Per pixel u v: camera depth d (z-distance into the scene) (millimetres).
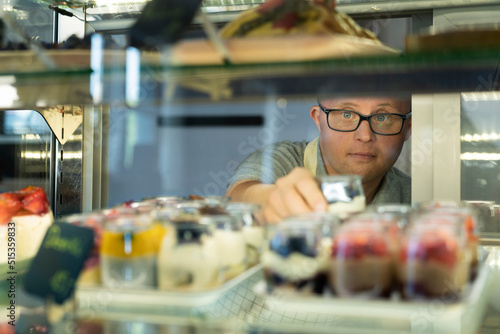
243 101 910
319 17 705
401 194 1991
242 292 857
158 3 760
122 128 2275
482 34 674
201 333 706
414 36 699
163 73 769
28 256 1032
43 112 1394
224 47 716
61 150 1926
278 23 708
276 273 783
